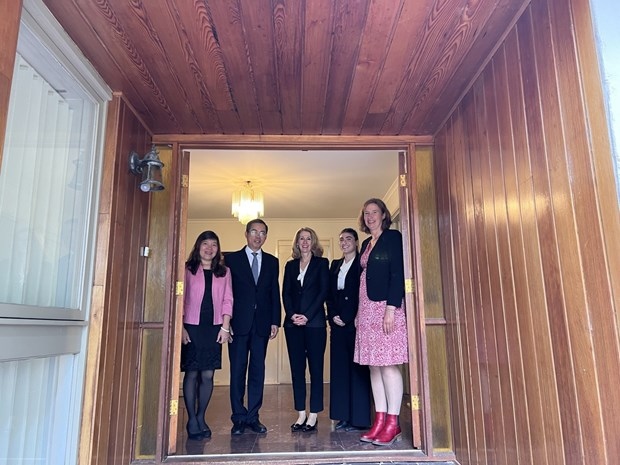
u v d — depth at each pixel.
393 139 2.74
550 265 1.46
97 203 2.04
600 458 1.21
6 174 1.46
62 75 1.77
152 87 2.14
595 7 1.23
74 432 1.83
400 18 1.67
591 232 1.24
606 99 1.19
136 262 2.41
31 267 1.60
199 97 2.24
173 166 2.64
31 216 1.60
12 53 1.30
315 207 5.51
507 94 1.75
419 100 2.29
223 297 3.01
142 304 2.50
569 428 1.36
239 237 6.18
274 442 2.77
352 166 3.94
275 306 3.19
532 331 1.58
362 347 2.70
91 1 1.56
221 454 2.49
